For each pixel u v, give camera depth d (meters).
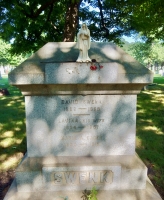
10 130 5.65
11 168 3.76
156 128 5.73
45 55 2.82
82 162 2.80
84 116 2.83
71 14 8.13
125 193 2.72
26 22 10.09
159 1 9.44
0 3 7.47
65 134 2.86
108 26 11.87
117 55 2.86
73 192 2.76
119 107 2.82
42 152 2.87
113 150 2.92
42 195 2.71
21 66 2.64
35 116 2.79
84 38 2.55
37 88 2.65
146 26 10.76
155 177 3.39
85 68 2.49
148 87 16.83
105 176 2.76
